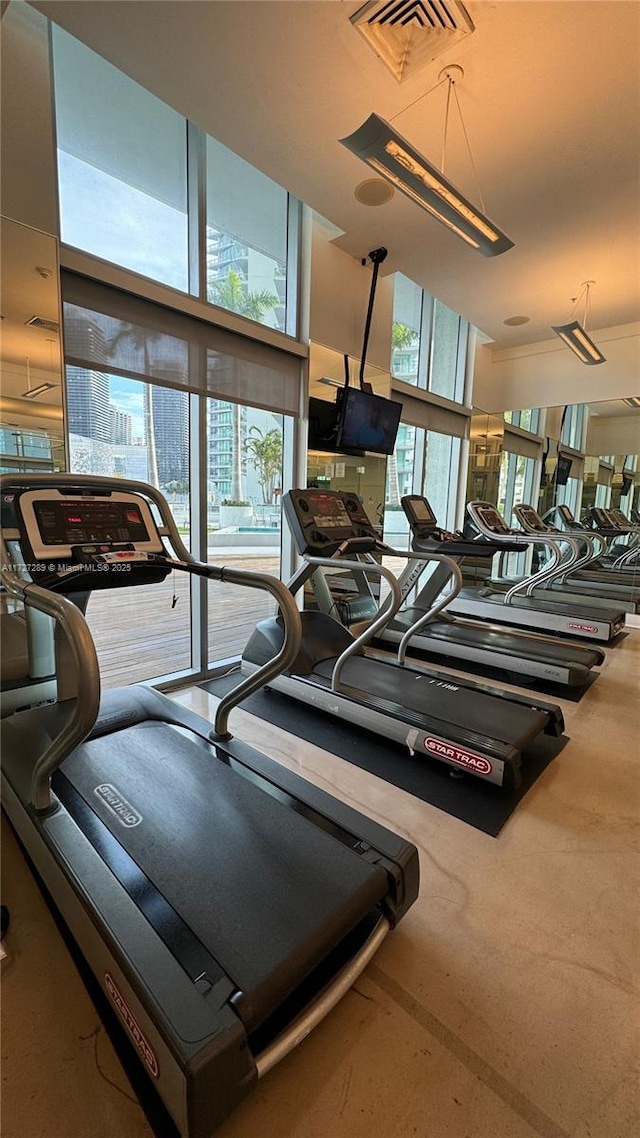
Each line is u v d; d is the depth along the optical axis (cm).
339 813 162
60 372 231
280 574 427
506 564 650
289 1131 101
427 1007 125
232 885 130
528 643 388
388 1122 102
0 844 174
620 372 527
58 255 227
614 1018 124
